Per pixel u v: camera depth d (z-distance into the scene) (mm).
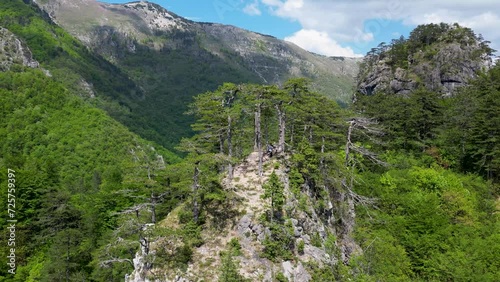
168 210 46719
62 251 45906
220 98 44781
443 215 41062
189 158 36938
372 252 36031
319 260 33562
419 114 57406
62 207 51750
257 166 41750
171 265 32312
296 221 34625
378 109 67312
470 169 53062
